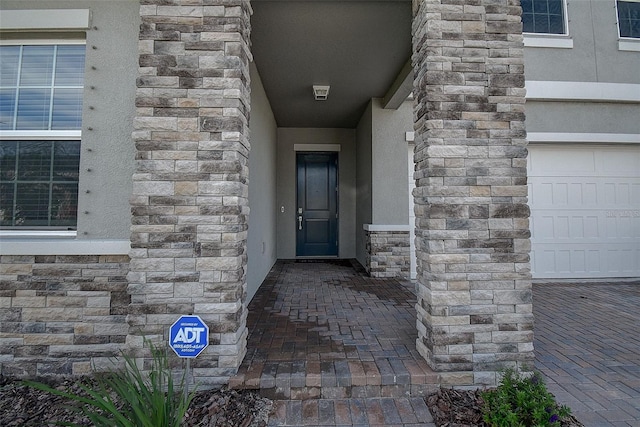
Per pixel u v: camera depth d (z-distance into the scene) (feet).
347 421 6.44
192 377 7.17
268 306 12.42
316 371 7.36
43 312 7.97
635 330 10.92
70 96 8.64
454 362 7.37
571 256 18.43
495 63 7.81
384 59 13.75
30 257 8.04
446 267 7.49
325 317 11.11
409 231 17.67
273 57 13.55
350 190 23.71
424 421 6.43
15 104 8.61
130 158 8.29
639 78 18.35
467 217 7.58
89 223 8.22
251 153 13.50
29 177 8.50
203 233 7.31
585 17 18.22
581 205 18.51
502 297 7.52
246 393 7.04
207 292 7.28
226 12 7.51
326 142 23.65
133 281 7.25
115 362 7.87
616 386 7.41
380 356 8.13
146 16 7.44
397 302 12.95
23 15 8.25
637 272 18.49
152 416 4.99
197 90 7.41
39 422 6.15
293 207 23.61
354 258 23.53
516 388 6.28
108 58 8.36
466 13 7.82
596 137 18.15
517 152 7.72
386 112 17.94
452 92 7.70
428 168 7.63
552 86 17.88
